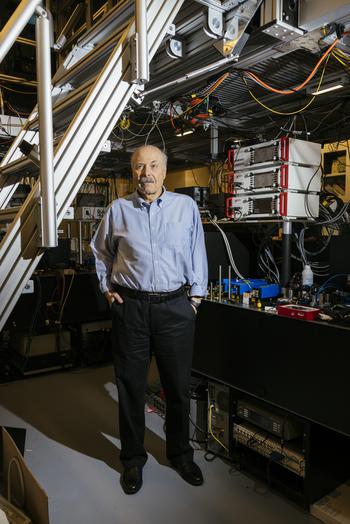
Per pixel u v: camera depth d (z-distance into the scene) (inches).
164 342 71.9
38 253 44.4
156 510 67.2
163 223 70.9
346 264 80.5
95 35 69.0
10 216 50.4
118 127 116.9
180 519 65.2
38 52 39.6
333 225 90.4
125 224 72.0
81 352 137.6
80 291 132.3
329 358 61.6
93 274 134.5
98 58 59.4
